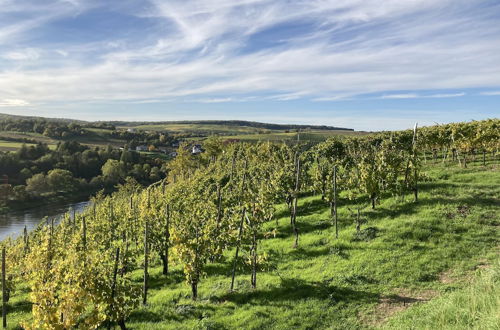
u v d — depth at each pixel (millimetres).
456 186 28281
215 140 84000
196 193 39781
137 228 29094
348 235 23422
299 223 28578
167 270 24625
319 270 19719
